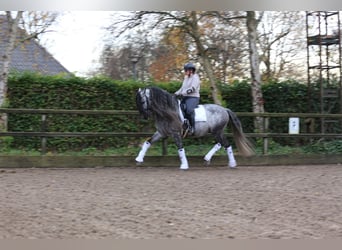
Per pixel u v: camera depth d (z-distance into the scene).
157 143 12.95
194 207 6.44
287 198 7.13
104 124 12.88
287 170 10.38
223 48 16.19
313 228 5.46
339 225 5.61
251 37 13.09
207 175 9.39
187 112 10.06
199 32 13.95
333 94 14.10
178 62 15.20
